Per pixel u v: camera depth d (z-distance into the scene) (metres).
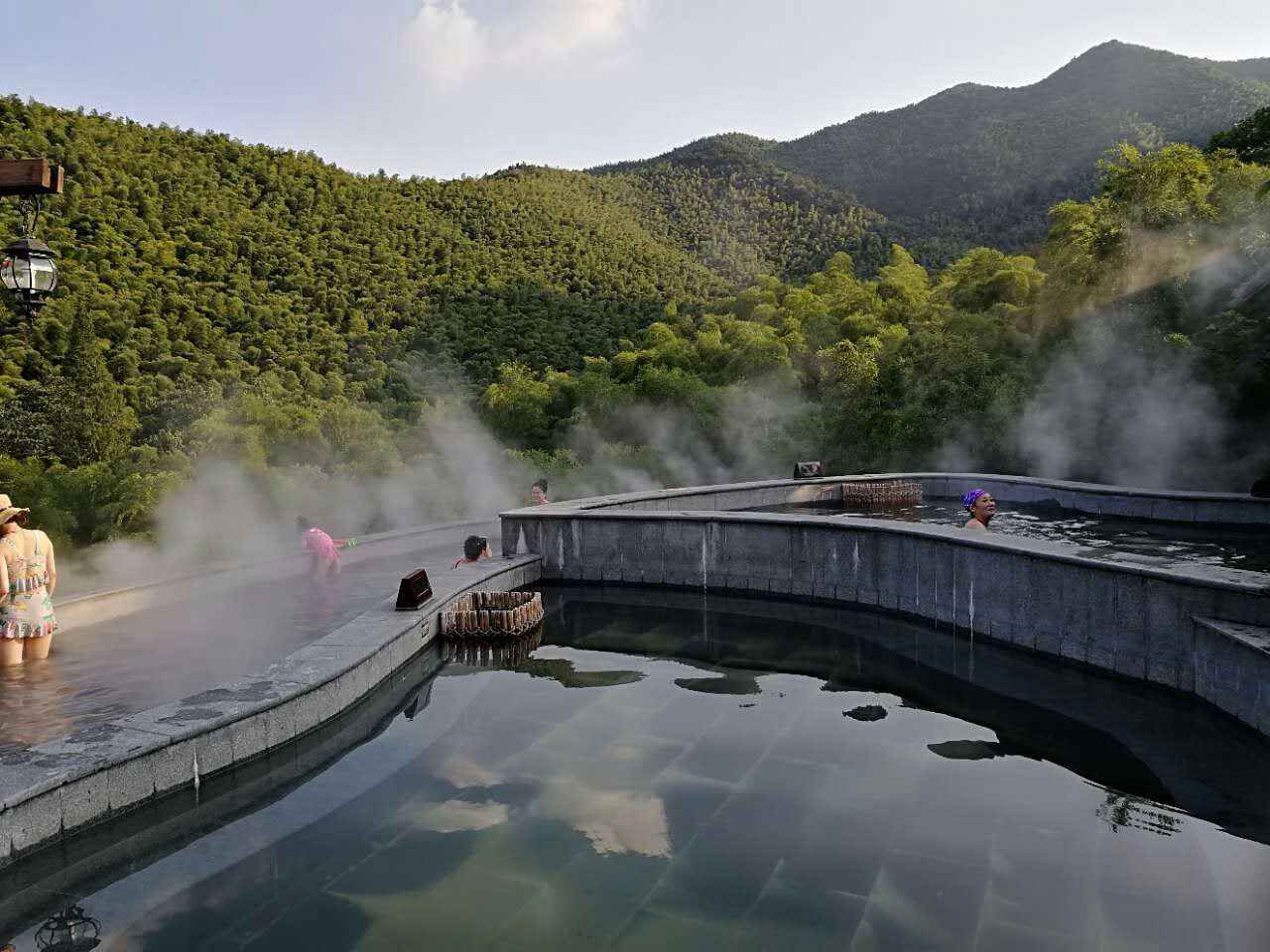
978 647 7.13
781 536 9.15
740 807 3.91
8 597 6.15
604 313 78.25
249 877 3.35
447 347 66.06
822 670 6.41
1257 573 5.61
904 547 8.16
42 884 3.34
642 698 5.70
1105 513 13.23
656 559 9.78
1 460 28.69
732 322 50.81
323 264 80.38
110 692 5.52
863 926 2.90
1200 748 4.70
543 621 8.17
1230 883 3.19
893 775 4.30
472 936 2.87
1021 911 2.99
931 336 27.72
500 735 4.97
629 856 3.44
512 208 117.25
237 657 6.39
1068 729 5.03
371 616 6.87
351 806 4.00
